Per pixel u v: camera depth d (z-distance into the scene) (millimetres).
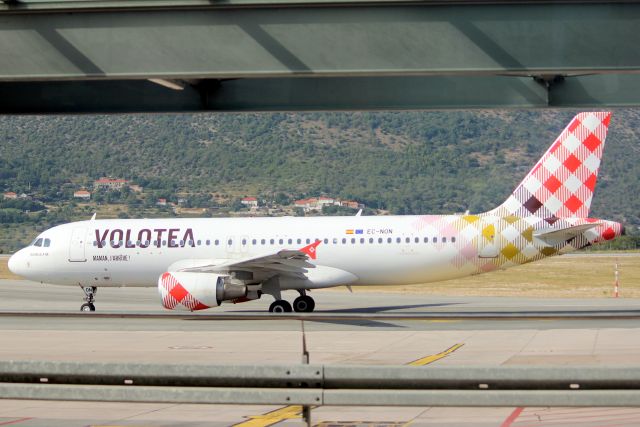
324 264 64562
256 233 66062
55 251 67812
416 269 64250
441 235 63875
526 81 24453
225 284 59438
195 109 25344
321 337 46094
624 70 19359
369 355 37781
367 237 64500
